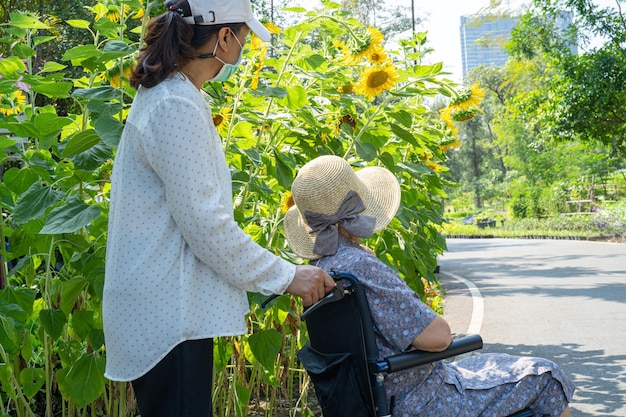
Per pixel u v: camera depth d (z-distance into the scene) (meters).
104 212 3.21
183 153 2.15
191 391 2.20
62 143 3.38
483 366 2.85
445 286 13.62
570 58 23.75
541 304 10.31
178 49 2.22
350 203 2.56
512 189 43.91
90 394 3.05
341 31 4.20
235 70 2.38
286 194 3.74
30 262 3.64
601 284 12.41
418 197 4.85
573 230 34.53
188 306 2.18
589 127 24.39
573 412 5.04
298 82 4.18
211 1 2.22
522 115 26.78
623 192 39.22
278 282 2.26
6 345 3.09
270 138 3.90
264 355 3.41
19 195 3.31
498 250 25.17
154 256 2.18
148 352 2.16
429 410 2.52
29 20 3.61
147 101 2.21
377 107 4.30
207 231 2.14
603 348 7.10
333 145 4.06
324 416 2.57
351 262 2.50
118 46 3.02
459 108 4.36
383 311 2.46
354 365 2.46
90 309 3.65
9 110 4.10
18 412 3.37
